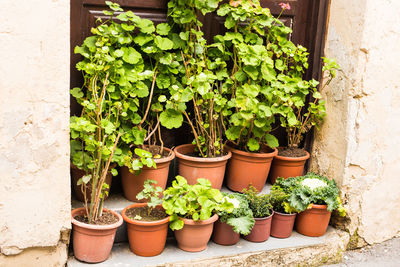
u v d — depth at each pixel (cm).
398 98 360
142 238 294
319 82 384
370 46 339
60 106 259
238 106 331
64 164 266
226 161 341
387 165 370
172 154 334
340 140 357
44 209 266
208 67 345
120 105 296
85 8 323
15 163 255
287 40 383
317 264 343
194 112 354
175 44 337
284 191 349
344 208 358
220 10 340
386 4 338
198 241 306
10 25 242
